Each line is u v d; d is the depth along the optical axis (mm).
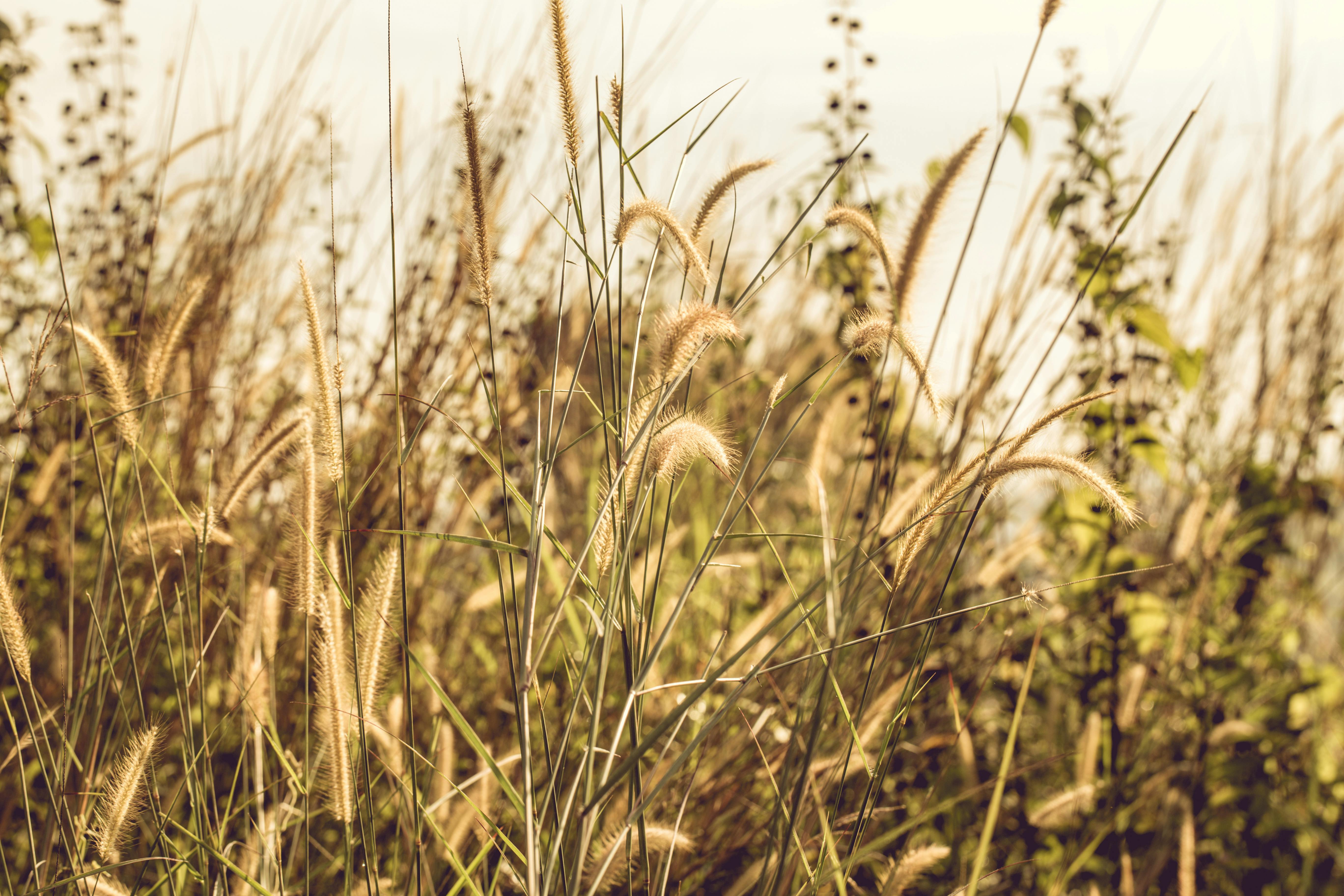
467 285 3477
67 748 1942
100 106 3938
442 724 2209
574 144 1709
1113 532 3344
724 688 2760
